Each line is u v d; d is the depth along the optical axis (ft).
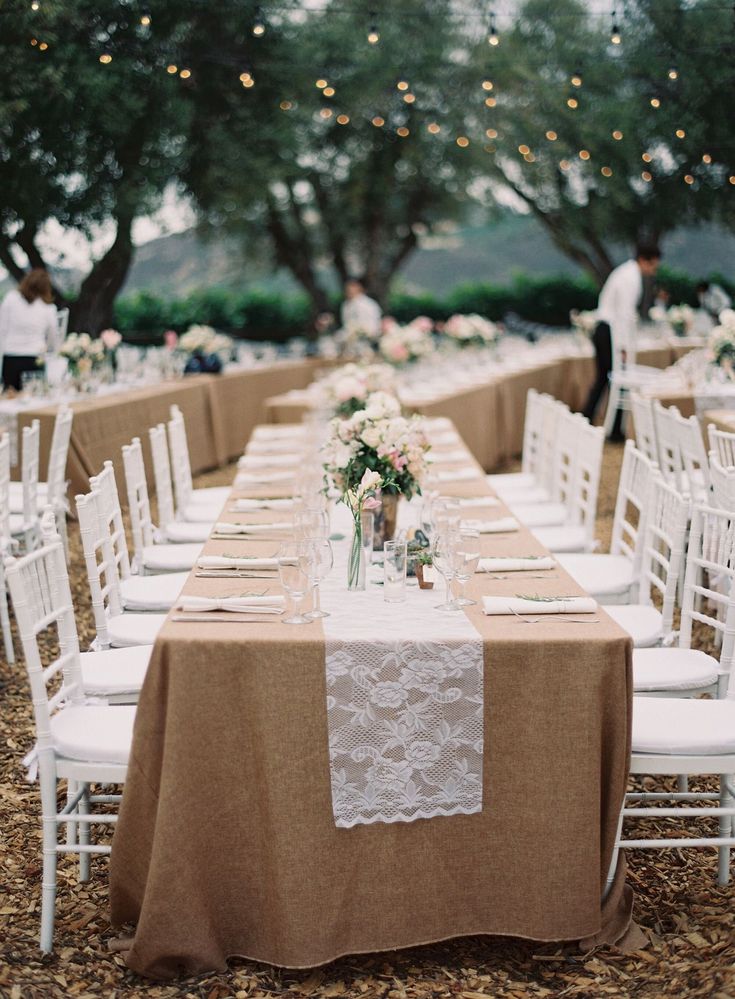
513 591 10.42
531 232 85.56
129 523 24.41
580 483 17.74
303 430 22.17
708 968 8.59
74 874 10.43
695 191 45.52
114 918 9.39
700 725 9.55
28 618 8.98
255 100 38.73
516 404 33.73
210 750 8.80
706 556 16.61
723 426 19.48
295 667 8.71
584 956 9.06
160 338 51.03
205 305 55.26
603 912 9.21
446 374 32.60
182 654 8.68
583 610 9.65
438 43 43.50
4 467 15.85
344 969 9.01
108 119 32.01
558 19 43.24
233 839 8.95
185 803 8.77
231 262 57.41
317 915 8.82
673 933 9.34
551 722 8.86
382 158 47.47
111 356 27.94
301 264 51.47
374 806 8.87
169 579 13.89
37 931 9.48
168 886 8.73
